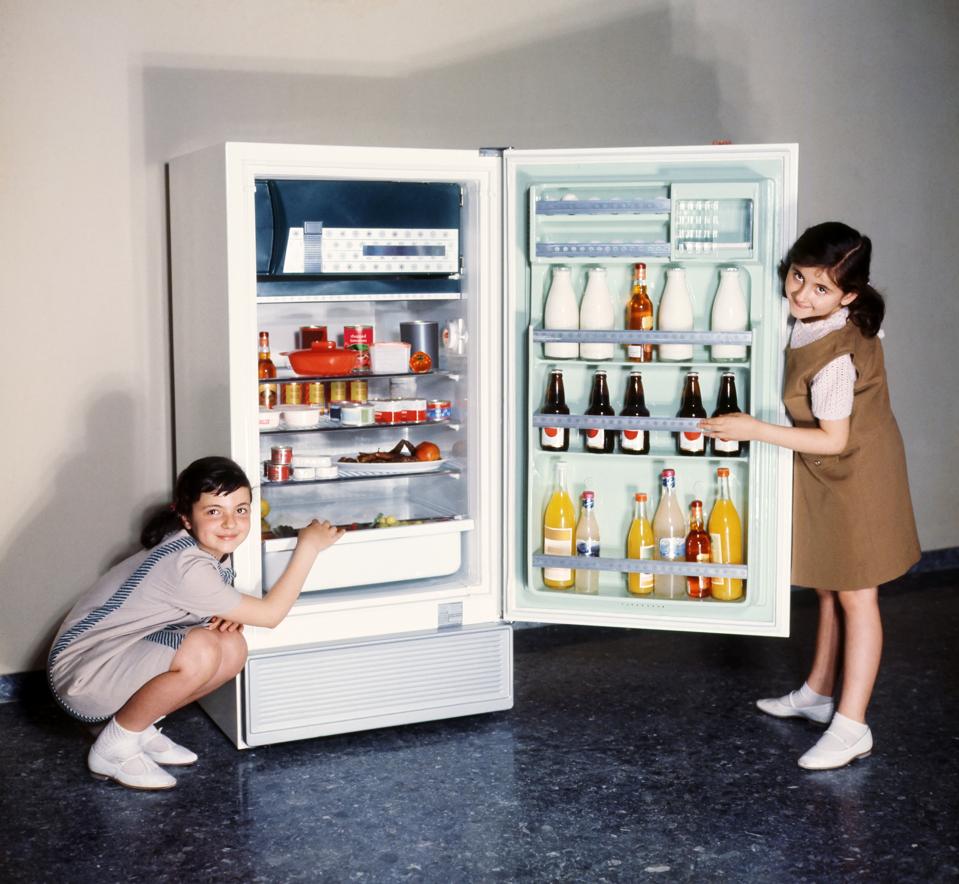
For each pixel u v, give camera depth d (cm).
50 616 325
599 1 370
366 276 296
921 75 423
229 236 274
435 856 236
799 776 273
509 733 301
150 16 317
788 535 290
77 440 321
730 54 390
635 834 245
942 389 443
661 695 328
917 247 430
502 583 312
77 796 265
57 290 315
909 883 225
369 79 344
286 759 285
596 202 286
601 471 315
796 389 275
